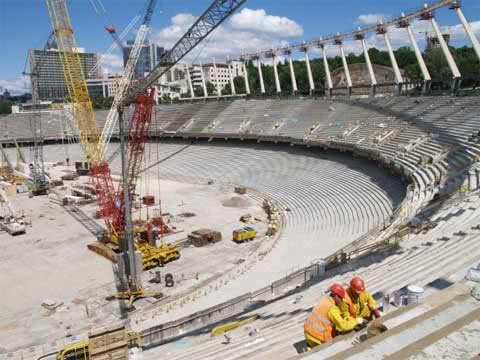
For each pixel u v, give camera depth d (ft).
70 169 372.99
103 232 192.44
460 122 204.95
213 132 358.02
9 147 444.14
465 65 400.88
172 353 70.49
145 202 241.96
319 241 153.79
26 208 250.57
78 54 253.65
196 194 263.90
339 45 324.60
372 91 307.37
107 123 370.73
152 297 132.46
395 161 198.80
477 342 15.43
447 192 130.93
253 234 180.14
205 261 159.63
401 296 38.70
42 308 127.85
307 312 65.00
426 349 15.29
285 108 351.05
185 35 132.46
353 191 204.64
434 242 86.22
